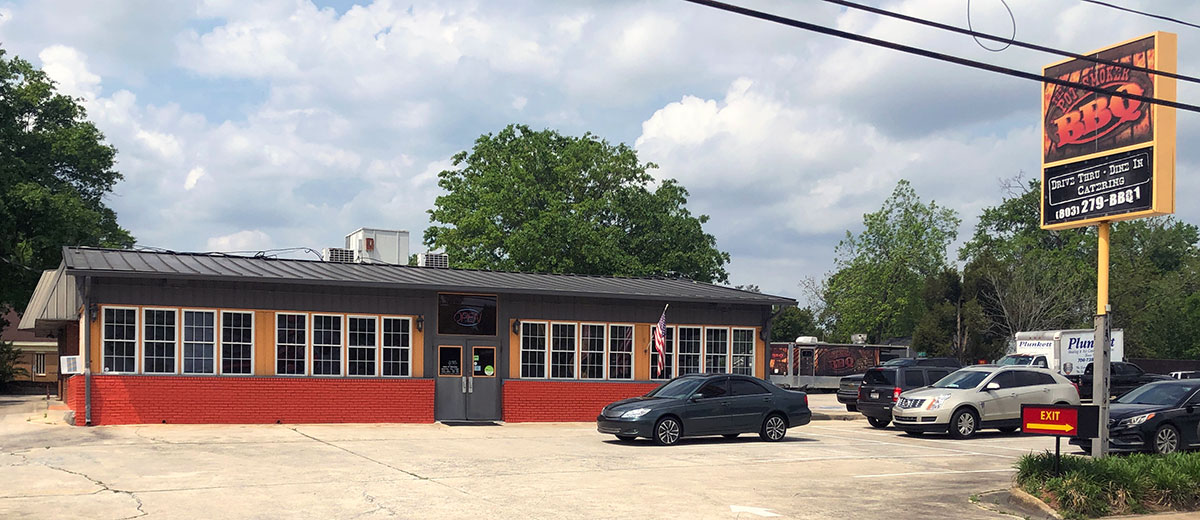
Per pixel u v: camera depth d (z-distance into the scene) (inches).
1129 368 1536.7
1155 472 547.2
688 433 826.2
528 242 1877.5
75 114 2071.9
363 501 504.1
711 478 615.5
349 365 982.4
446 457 698.8
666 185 2210.9
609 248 1971.0
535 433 912.9
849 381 1316.4
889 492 574.2
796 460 722.8
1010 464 720.3
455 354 1035.9
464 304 1043.3
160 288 901.8
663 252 2126.0
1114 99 730.8
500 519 461.1
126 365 888.3
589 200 2025.1
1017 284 2578.7
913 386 1042.7
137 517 452.8
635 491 554.3
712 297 1141.1
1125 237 3489.2
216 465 634.8
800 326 3302.2
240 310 933.8
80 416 877.8
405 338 1012.5
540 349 1077.1
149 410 890.7
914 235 2871.6
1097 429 544.7
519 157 2079.2
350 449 738.2
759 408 862.5
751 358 1186.0
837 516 493.4
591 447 788.6
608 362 1109.1
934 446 849.5
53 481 560.1
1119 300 2768.2
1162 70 699.4
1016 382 962.7
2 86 1865.2
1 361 1752.0
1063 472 553.0
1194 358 3058.6
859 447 828.6
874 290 2883.9
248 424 922.1
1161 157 695.1
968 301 2684.5
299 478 581.3
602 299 1109.1
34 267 1766.7
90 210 1919.3
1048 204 783.7
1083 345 1592.0
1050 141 785.6
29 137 1930.4
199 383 909.8
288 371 952.9
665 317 1128.8
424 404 1009.5
